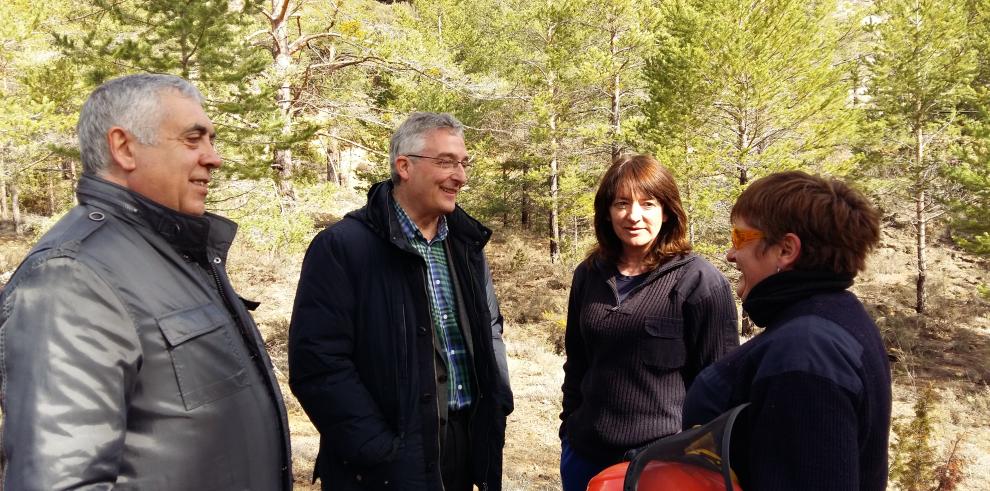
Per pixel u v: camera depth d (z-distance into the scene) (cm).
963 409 1286
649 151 1664
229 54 848
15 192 2302
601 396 255
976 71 2019
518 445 863
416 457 222
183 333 154
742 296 159
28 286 136
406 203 246
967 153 1563
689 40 1496
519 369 1289
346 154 2608
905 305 2150
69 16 1143
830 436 119
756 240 149
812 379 122
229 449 162
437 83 1612
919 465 613
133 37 938
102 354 137
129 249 154
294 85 1381
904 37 1998
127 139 160
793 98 1507
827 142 1520
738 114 1559
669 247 255
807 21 1472
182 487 152
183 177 167
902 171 2133
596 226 266
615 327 250
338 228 233
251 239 991
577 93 2278
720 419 131
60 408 128
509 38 2627
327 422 220
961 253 2572
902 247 2630
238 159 906
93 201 156
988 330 1961
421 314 230
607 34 2248
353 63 1484
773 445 124
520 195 2883
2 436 129
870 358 130
